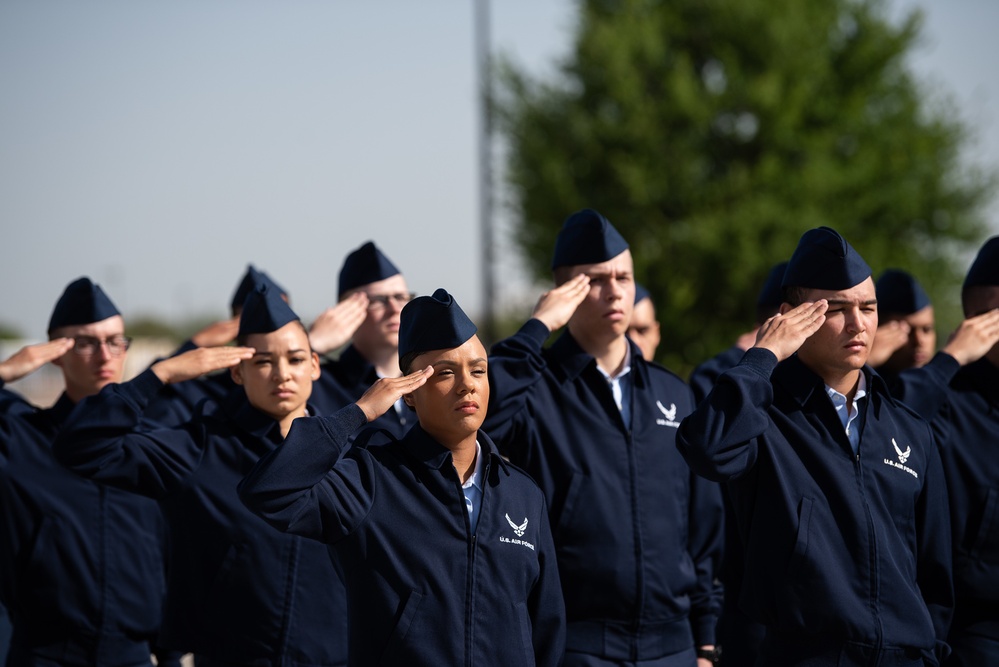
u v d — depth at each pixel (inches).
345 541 186.7
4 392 273.9
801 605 204.1
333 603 235.0
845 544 207.2
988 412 249.1
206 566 229.6
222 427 235.3
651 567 238.1
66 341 271.7
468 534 189.9
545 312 235.0
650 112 1149.1
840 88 1195.9
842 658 203.9
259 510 174.2
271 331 233.5
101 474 217.0
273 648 229.0
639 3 1200.8
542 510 202.8
